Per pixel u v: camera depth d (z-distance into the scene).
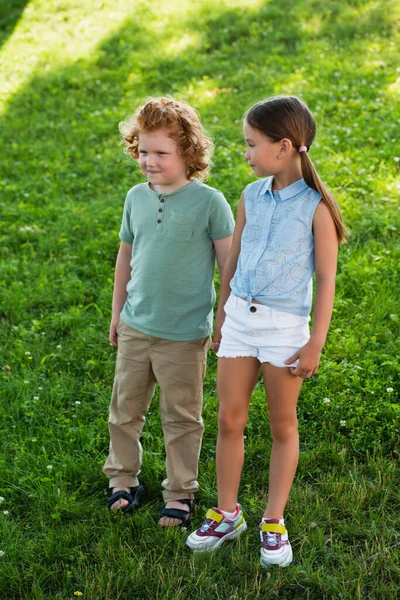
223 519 3.07
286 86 9.16
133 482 3.43
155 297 3.16
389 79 8.92
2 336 4.98
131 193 3.28
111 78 10.51
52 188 7.42
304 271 2.84
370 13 10.98
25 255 6.11
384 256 5.45
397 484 3.38
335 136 7.57
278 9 11.65
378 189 6.46
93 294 5.50
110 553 3.04
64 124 9.19
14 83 10.63
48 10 12.77
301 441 3.73
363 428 3.72
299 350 2.82
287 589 2.86
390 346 4.40
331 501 3.32
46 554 3.05
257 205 2.91
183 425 3.27
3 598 2.90
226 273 3.06
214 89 9.57
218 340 3.11
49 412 4.11
